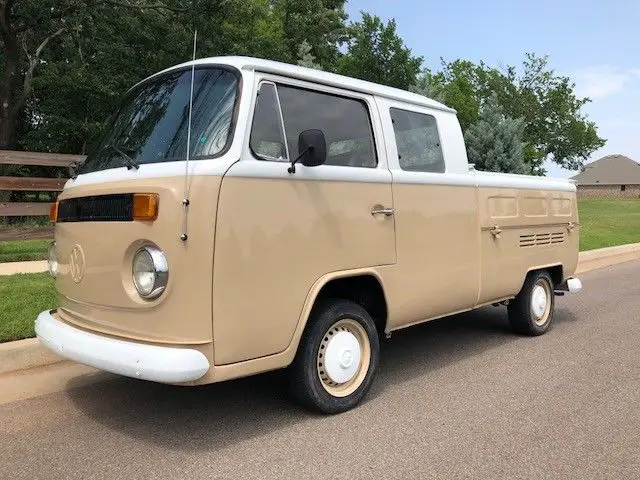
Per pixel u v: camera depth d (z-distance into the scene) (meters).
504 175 6.24
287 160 4.00
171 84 4.30
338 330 4.41
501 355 6.13
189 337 3.48
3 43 20.25
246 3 22.19
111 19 19.47
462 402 4.73
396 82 30.53
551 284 7.15
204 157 3.65
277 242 3.85
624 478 3.54
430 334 7.07
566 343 6.64
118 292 3.72
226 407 4.52
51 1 18.09
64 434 4.03
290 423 4.23
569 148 46.34
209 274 3.51
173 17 20.47
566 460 3.75
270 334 3.84
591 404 4.71
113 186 3.84
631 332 7.19
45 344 4.09
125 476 3.46
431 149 5.32
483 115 22.25
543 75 45.31
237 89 3.83
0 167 15.67
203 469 3.55
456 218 5.41
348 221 4.34
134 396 4.75
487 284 5.86
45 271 7.74
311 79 4.27
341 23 34.56
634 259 14.84
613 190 69.94
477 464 3.67
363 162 4.61
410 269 4.88
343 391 4.47
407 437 4.04
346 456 3.74
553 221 6.98
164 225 3.50
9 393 4.74
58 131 18.98
